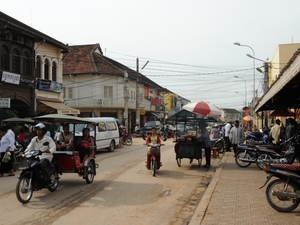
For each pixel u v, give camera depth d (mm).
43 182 8250
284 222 6004
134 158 17016
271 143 15133
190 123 15281
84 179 10922
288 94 12430
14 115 19047
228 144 20141
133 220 6645
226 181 10148
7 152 11594
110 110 42188
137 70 37750
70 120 9578
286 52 28781
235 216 6406
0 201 7973
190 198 8680
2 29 20359
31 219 6574
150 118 57219
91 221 6508
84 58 42594
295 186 6688
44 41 24500
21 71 22766
